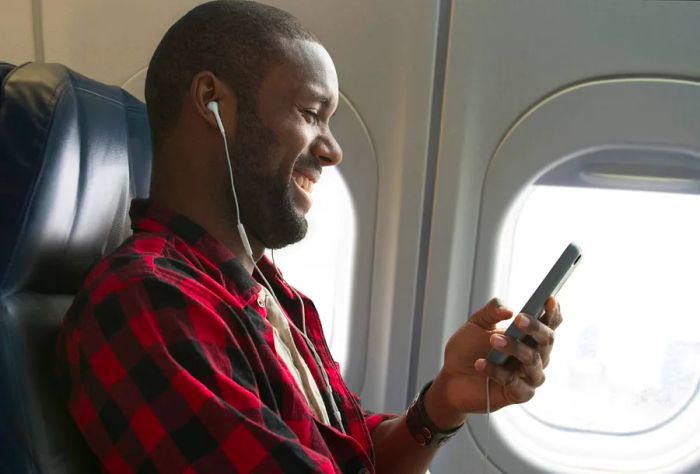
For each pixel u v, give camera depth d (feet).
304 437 2.38
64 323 2.30
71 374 2.23
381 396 5.18
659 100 4.58
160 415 1.97
